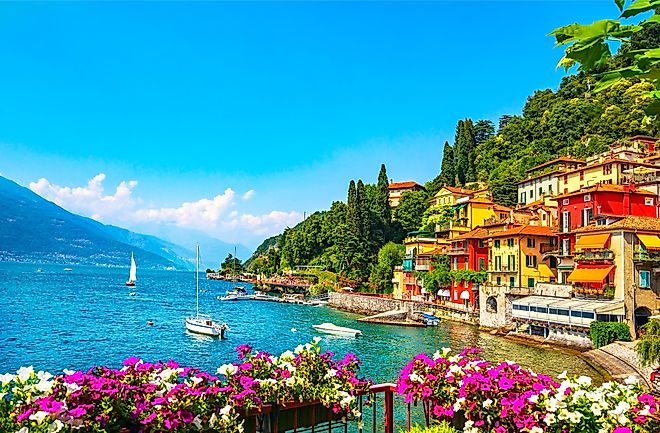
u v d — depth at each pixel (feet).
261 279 551.59
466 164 506.48
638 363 129.70
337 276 435.53
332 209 522.06
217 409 23.93
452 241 285.43
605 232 174.60
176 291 529.86
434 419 30.14
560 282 206.18
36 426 18.16
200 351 175.63
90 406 20.15
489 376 28.91
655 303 165.89
